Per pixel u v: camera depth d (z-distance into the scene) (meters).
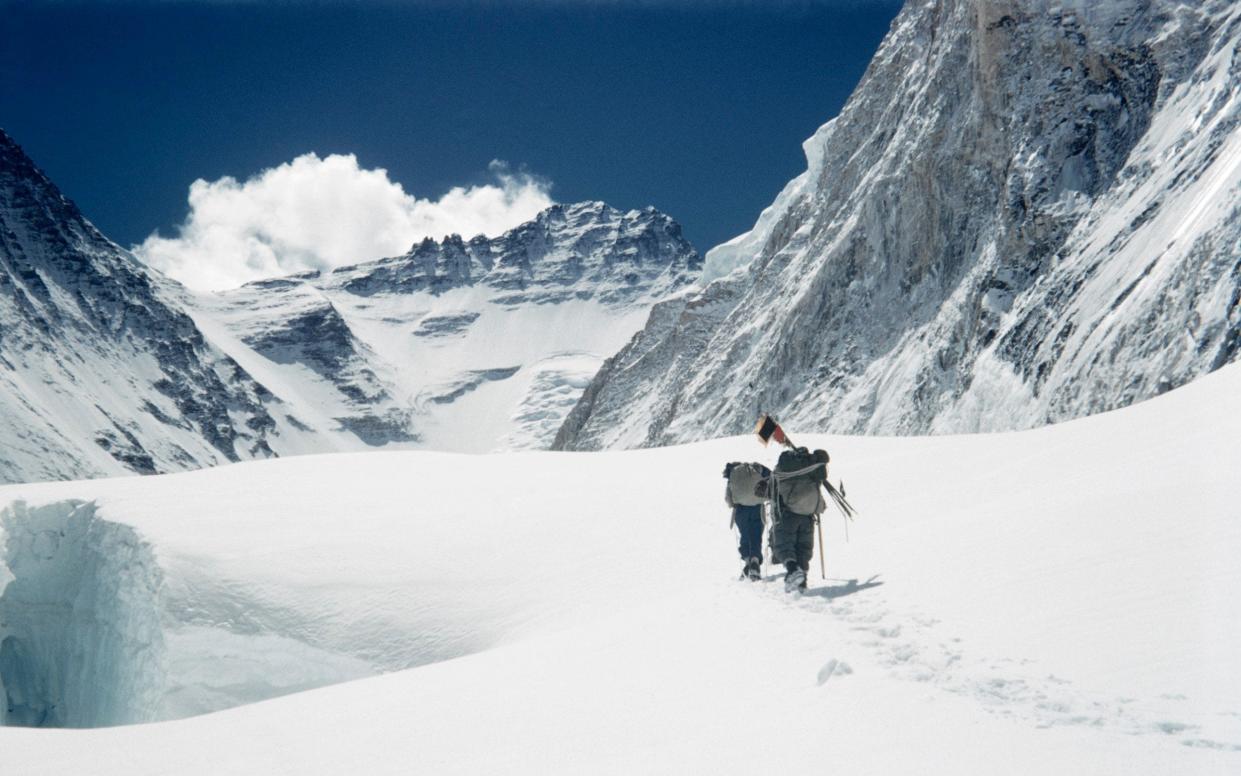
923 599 7.34
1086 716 4.11
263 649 15.55
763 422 9.54
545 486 20.91
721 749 4.42
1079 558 7.32
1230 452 9.98
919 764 3.75
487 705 6.39
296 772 5.35
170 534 18.12
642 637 7.96
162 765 5.98
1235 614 5.27
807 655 6.11
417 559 16.81
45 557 21.08
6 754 6.66
